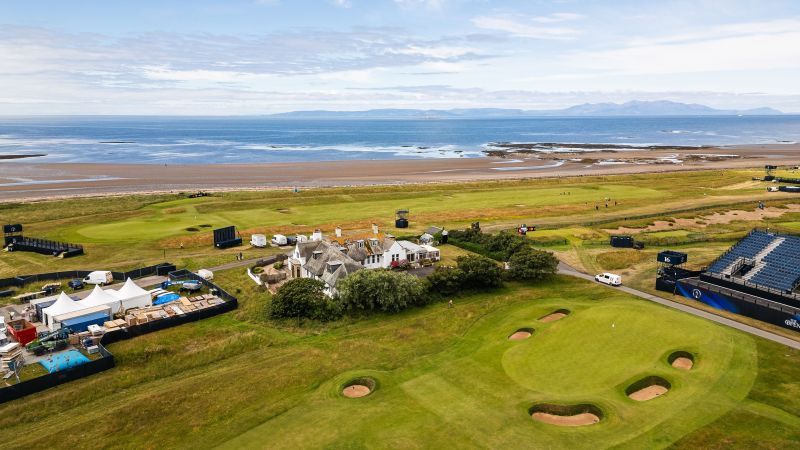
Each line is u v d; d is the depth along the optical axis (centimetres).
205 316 7069
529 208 14362
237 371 5591
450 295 7794
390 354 5938
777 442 4009
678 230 11744
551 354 5650
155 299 7594
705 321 6297
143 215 13400
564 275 8606
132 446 4322
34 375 5328
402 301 7162
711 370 5134
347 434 4331
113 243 10819
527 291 7894
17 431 4584
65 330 6209
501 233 10169
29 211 13700
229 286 8375
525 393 4897
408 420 4516
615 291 7775
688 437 4112
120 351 5959
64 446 4338
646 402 4638
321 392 5100
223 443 4288
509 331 6400
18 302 7588
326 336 6506
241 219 13088
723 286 7475
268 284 8344
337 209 14375
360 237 9581
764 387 4816
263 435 4375
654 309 6681
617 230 11750
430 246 9838
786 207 14000
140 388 5384
